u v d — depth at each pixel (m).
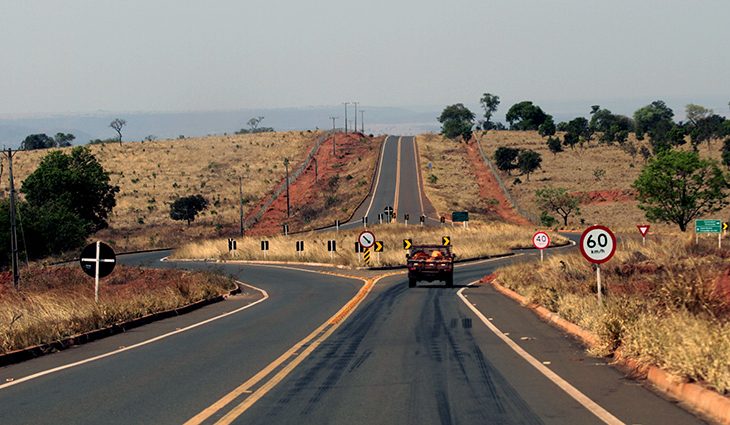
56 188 98.06
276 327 25.05
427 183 154.25
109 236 116.62
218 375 15.80
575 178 163.12
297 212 137.25
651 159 83.31
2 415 12.23
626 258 38.47
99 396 13.72
